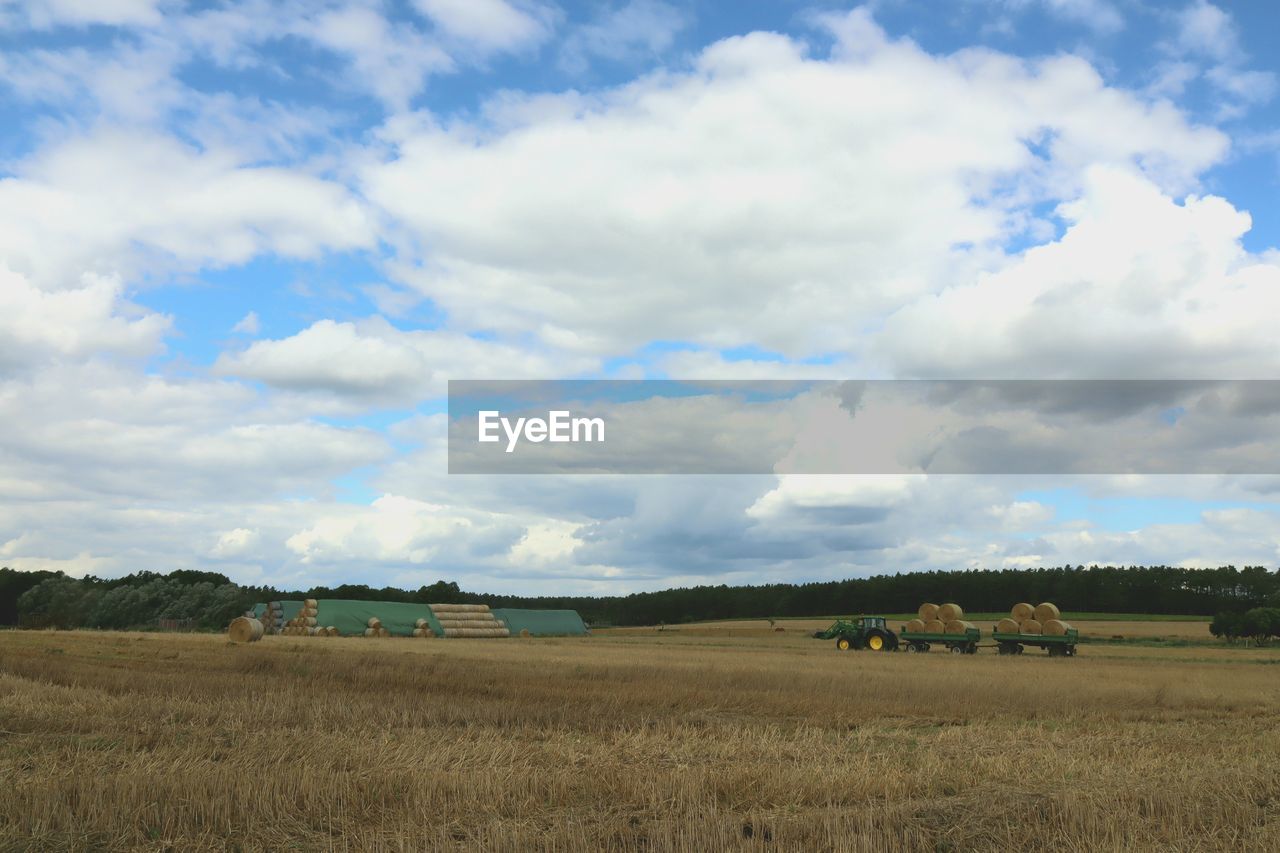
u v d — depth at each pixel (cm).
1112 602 11569
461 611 7725
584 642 6269
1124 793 1117
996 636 5472
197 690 2098
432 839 952
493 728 1652
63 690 1972
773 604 13750
